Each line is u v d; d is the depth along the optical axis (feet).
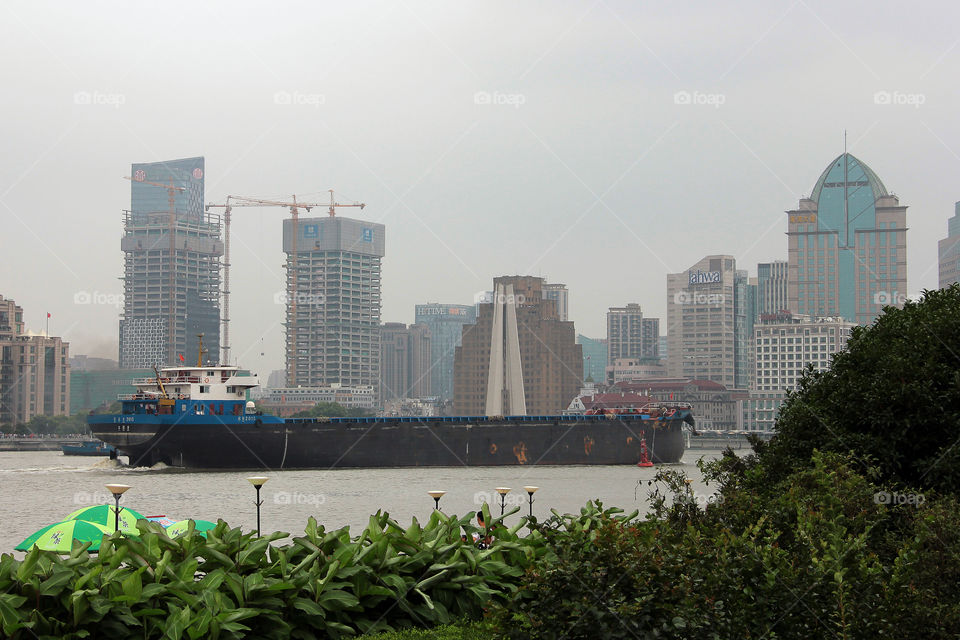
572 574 55.21
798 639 54.85
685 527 78.02
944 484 91.04
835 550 57.52
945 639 56.44
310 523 66.33
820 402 106.73
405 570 64.54
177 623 54.13
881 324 112.88
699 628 53.67
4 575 54.19
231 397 416.05
